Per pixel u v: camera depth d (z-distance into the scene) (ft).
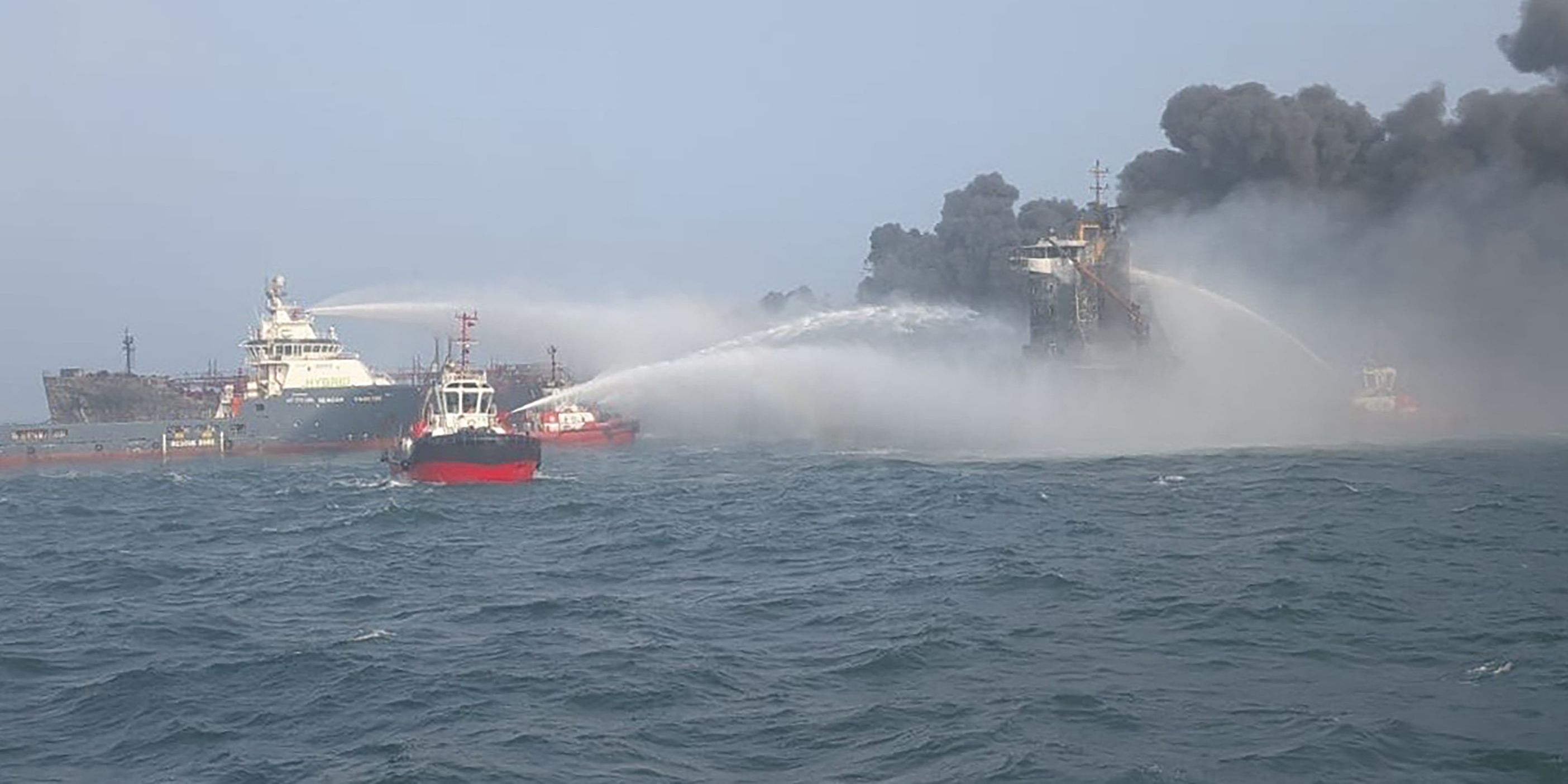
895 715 99.60
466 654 123.44
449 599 155.74
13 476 426.92
